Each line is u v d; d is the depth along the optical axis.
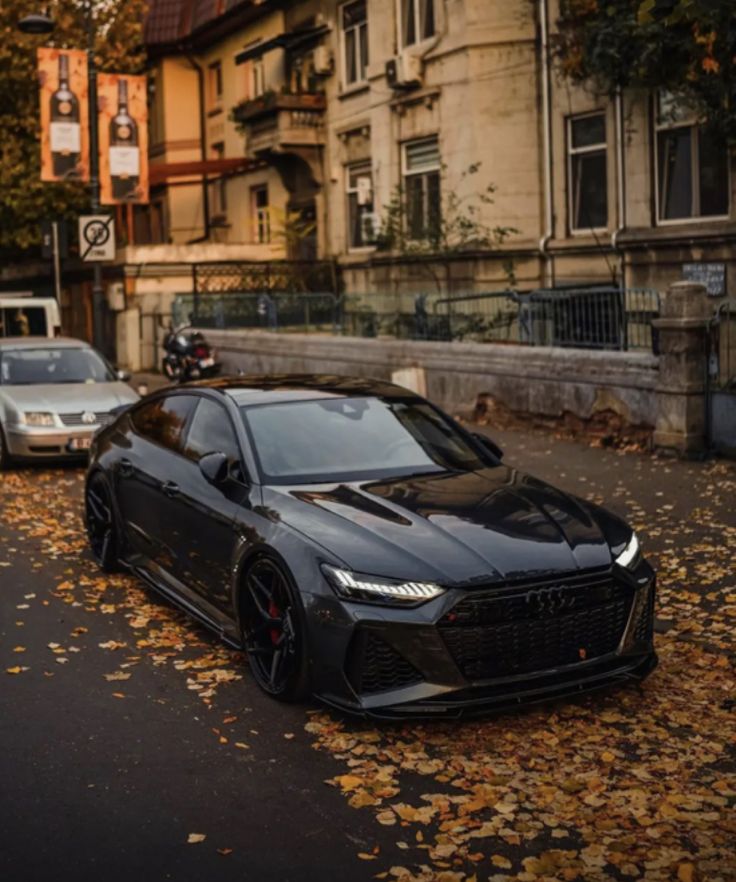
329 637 5.28
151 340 28.75
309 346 20.02
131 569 7.90
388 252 24.16
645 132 18.44
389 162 24.77
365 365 18.39
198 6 33.22
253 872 4.02
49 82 22.69
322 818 4.44
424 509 5.84
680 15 7.61
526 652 5.27
